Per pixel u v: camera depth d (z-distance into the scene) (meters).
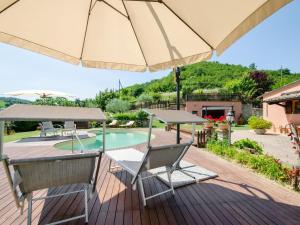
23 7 2.27
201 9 2.08
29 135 11.24
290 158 6.21
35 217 2.44
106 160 5.09
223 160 5.21
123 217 2.44
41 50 2.70
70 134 11.27
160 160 2.88
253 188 3.34
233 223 2.32
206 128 7.96
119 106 27.72
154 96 35.06
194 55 2.67
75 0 2.33
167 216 2.47
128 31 2.79
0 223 2.30
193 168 4.32
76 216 2.38
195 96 24.16
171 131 13.72
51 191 3.20
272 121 15.45
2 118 1.74
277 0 1.61
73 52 2.91
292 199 2.94
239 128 19.11
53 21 2.50
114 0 2.38
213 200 2.90
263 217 2.45
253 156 4.66
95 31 2.74
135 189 3.07
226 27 2.12
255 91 37.59
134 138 12.56
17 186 2.04
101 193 3.12
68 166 2.19
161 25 2.53
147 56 3.06
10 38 2.50
